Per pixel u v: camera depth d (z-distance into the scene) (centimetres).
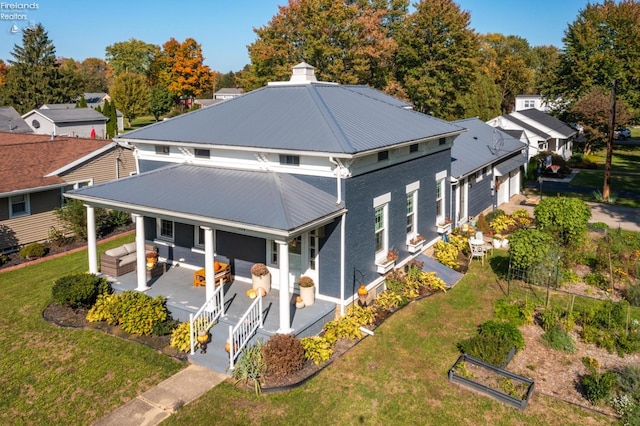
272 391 1147
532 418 1053
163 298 1478
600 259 1866
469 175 2472
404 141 1617
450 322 1497
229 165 1659
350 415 1067
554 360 1271
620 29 5316
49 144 2731
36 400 1133
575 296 1673
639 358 1271
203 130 1717
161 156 1838
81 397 1140
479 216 2495
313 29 4428
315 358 1257
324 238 1473
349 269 1481
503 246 2248
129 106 7888
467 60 5097
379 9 5003
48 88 7869
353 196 1461
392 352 1321
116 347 1349
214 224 1362
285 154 1470
